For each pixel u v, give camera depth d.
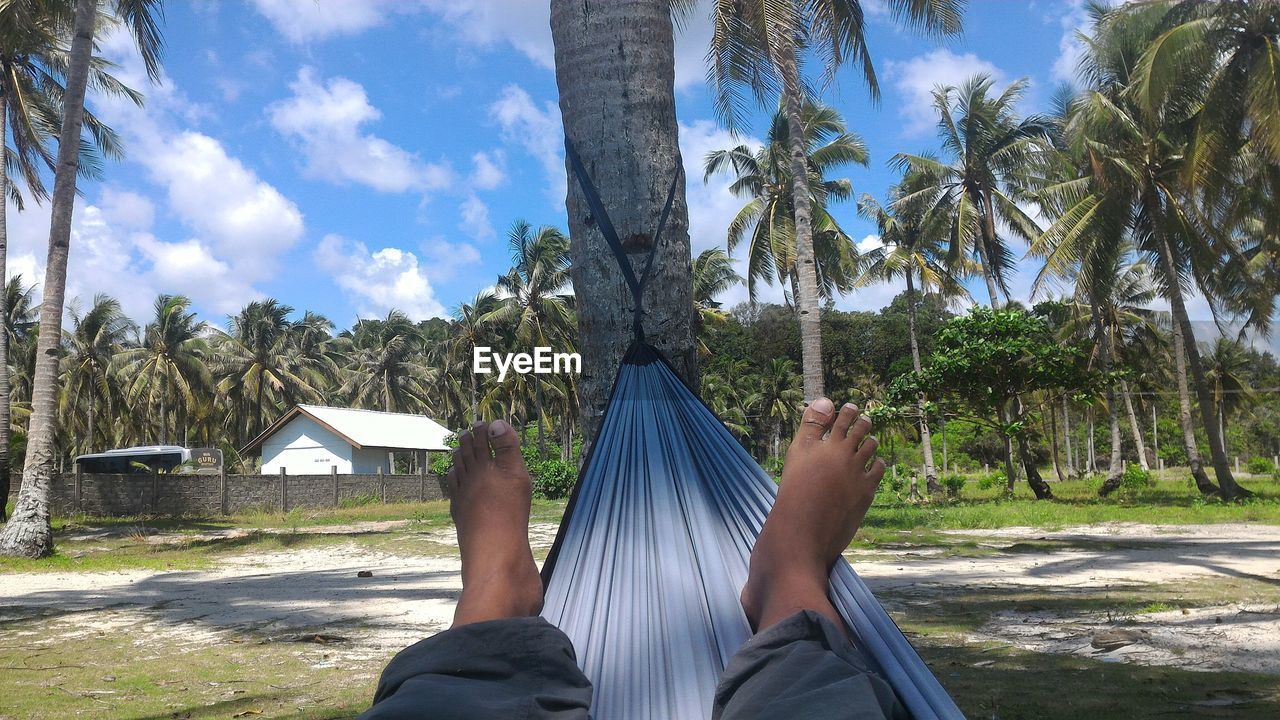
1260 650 4.62
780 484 1.51
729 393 46.22
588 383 2.08
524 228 33.62
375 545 14.37
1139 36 18.39
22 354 36.25
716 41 12.92
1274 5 15.17
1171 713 3.42
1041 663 4.54
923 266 27.03
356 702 4.09
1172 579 8.26
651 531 1.61
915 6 11.51
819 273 26.27
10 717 3.91
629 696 1.29
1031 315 21.78
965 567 9.70
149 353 39.09
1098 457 61.03
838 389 50.97
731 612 1.44
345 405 57.88
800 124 13.66
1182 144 19.22
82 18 12.26
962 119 24.83
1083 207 20.83
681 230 2.13
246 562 12.32
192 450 28.30
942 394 22.05
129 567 11.66
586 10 2.16
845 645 1.16
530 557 1.50
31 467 12.05
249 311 46.78
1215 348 42.88
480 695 1.00
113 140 18.48
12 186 18.98
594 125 2.12
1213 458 20.78
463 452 1.60
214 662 5.17
